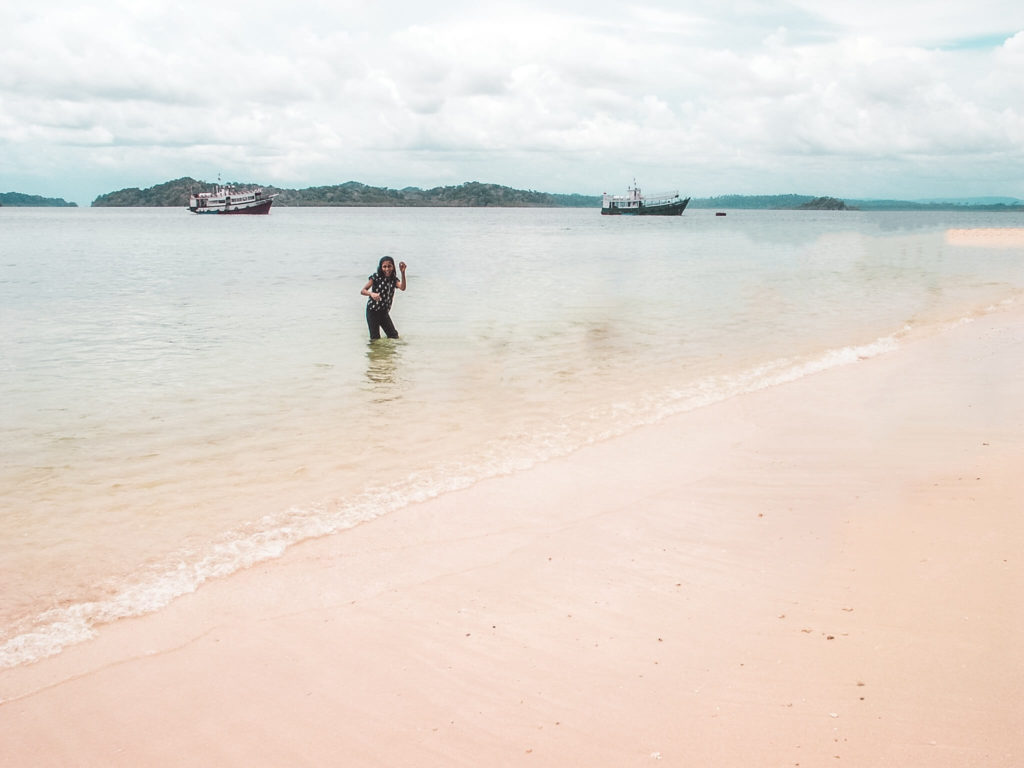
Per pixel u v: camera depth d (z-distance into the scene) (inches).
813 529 254.2
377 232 3417.8
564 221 6166.3
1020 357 534.0
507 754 146.9
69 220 5625.0
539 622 200.1
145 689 173.5
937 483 288.0
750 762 139.9
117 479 313.6
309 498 293.4
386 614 206.5
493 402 443.5
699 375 513.3
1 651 188.7
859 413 403.5
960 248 1973.4
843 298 921.5
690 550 243.1
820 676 166.9
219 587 223.0
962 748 139.9
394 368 536.4
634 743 148.0
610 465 331.6
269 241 2534.5
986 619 185.3
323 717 161.6
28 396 452.1
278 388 476.1
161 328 707.4
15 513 276.7
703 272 1306.6
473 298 938.7
